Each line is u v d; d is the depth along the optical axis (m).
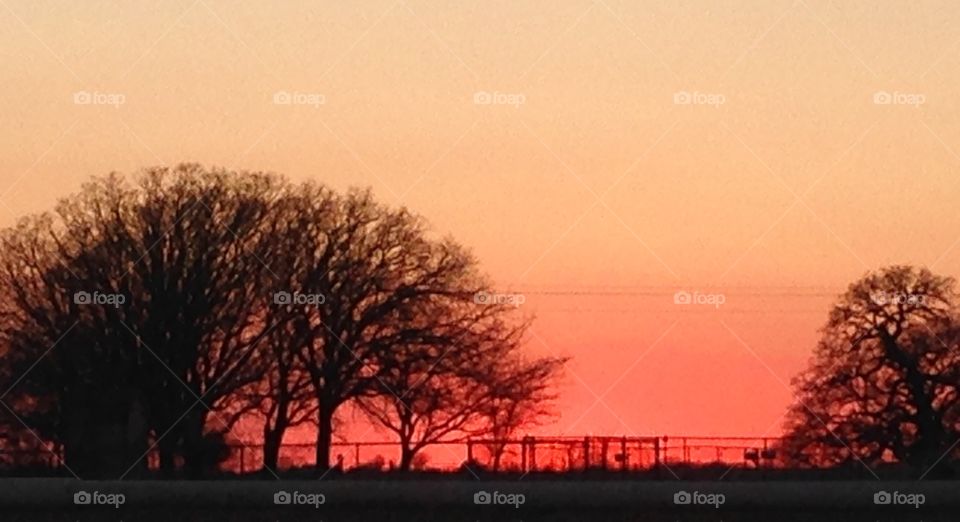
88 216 64.81
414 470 59.38
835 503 40.38
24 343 63.19
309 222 65.00
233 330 63.56
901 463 61.38
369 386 62.97
